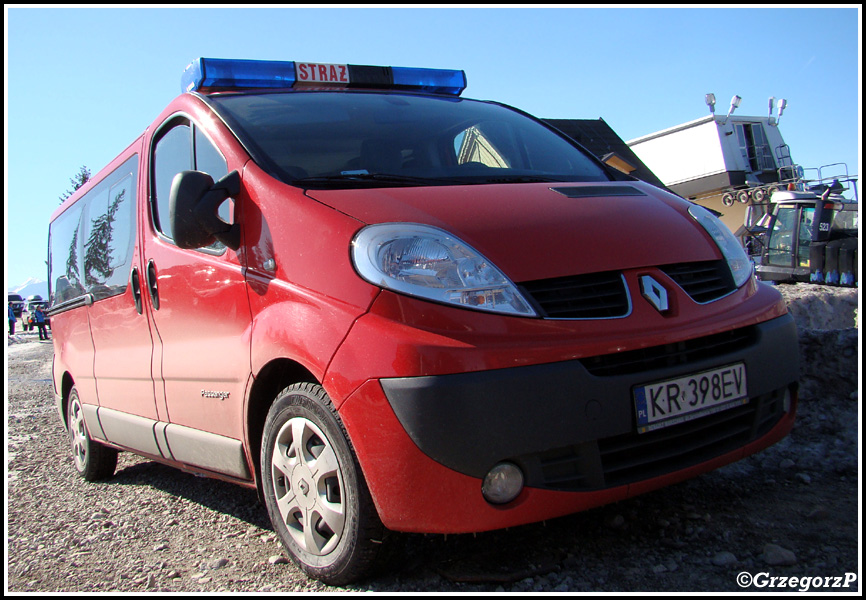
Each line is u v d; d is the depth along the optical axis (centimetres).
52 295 553
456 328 213
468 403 205
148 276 346
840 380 360
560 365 214
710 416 239
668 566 234
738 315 250
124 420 383
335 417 230
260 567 270
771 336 254
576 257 235
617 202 276
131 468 491
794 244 1667
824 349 369
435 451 206
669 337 229
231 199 285
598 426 216
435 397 206
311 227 247
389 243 228
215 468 303
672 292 240
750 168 2342
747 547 242
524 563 244
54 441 606
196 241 267
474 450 206
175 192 266
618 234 250
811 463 314
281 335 245
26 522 371
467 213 244
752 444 251
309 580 252
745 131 2358
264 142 291
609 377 219
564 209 258
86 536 336
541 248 234
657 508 280
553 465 216
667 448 233
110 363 402
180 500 388
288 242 253
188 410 317
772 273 1711
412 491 210
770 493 288
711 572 228
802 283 1648
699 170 2336
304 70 364
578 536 262
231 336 279
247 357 265
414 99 365
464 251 227
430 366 208
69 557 308
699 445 238
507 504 213
